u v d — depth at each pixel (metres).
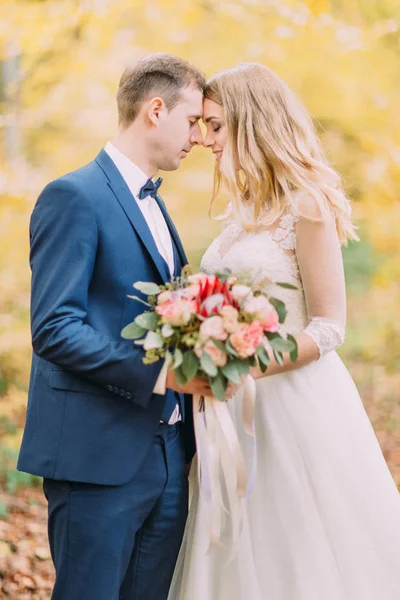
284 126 2.66
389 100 5.24
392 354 6.14
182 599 2.70
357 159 5.48
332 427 2.62
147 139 2.60
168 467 2.59
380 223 5.67
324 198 2.58
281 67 5.12
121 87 2.64
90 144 5.28
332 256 2.57
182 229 5.39
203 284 2.24
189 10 5.06
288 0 5.09
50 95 5.20
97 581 2.44
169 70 2.59
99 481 2.41
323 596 2.51
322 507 2.57
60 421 2.44
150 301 2.28
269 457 2.62
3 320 5.38
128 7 4.93
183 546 2.78
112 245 2.43
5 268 5.37
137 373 2.32
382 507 2.60
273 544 2.58
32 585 3.66
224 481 2.63
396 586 2.55
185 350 2.24
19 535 4.15
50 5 4.85
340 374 2.72
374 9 5.28
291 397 2.63
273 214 2.62
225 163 2.68
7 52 4.93
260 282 2.40
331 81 5.14
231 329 2.16
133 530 2.50
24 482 4.75
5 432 5.07
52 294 2.36
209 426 2.43
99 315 2.44
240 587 2.57
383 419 5.70
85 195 2.40
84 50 5.07
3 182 5.22
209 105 2.72
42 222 2.42
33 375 2.58
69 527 2.46
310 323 2.60
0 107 5.22
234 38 5.09
